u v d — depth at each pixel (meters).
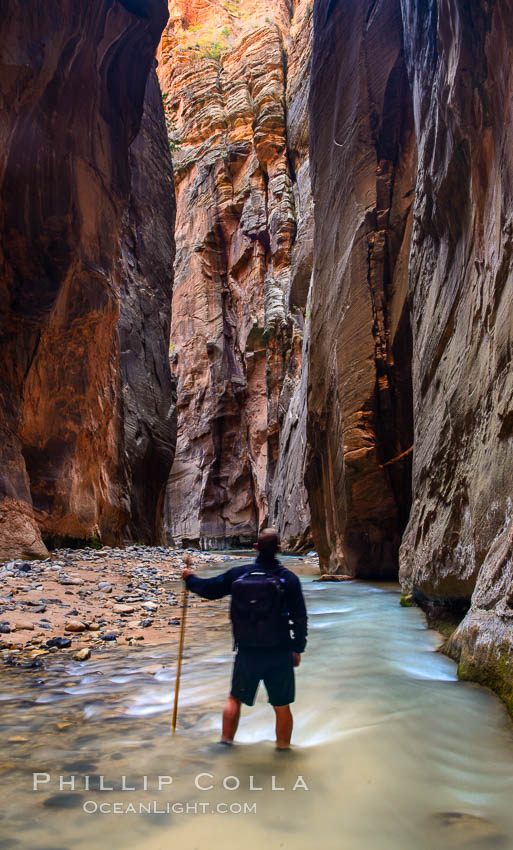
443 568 6.96
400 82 13.27
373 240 13.20
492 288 5.70
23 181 13.05
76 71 13.66
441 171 7.64
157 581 11.95
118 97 16.06
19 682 4.84
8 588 8.96
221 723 3.83
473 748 3.39
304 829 2.48
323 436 15.30
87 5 12.75
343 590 11.73
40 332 14.16
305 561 22.64
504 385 5.14
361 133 13.61
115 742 3.48
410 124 13.12
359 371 12.86
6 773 3.03
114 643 6.46
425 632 6.96
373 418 12.66
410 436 12.59
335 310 14.26
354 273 13.25
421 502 8.59
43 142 13.20
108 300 15.84
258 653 3.44
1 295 13.45
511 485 4.95
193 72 51.72
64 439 15.38
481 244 6.25
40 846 2.33
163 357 26.39
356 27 14.27
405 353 12.67
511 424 4.99
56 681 4.88
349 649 6.04
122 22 14.27
